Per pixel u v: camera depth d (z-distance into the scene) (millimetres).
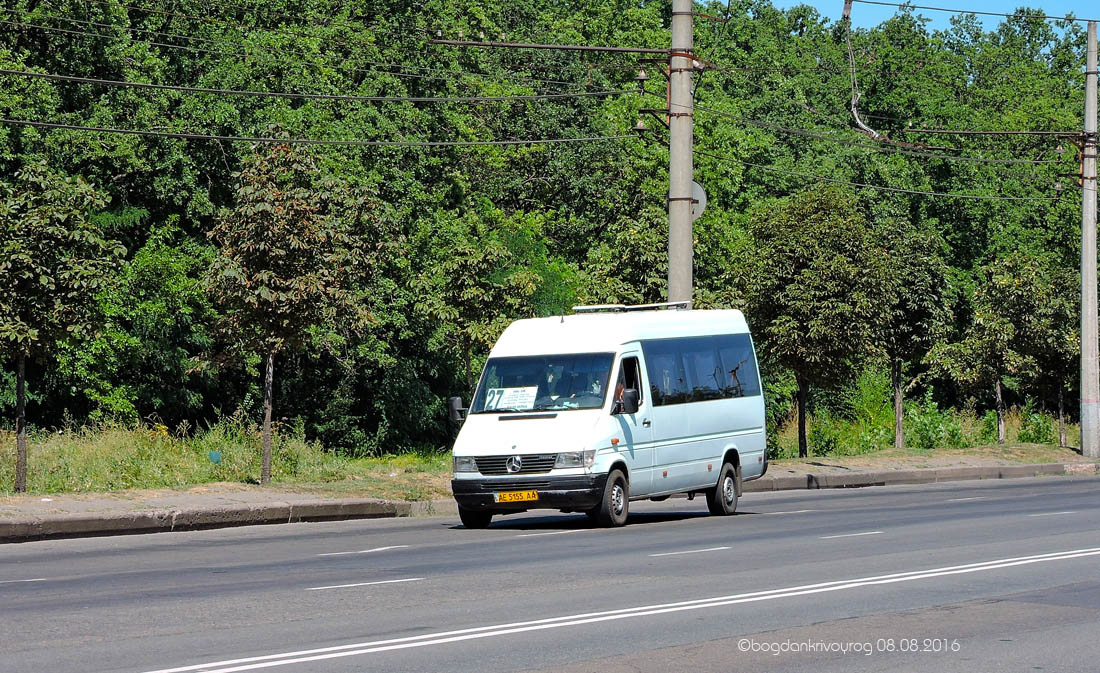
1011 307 40094
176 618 10023
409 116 46281
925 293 38812
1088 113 38000
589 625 9602
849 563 13562
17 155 36469
